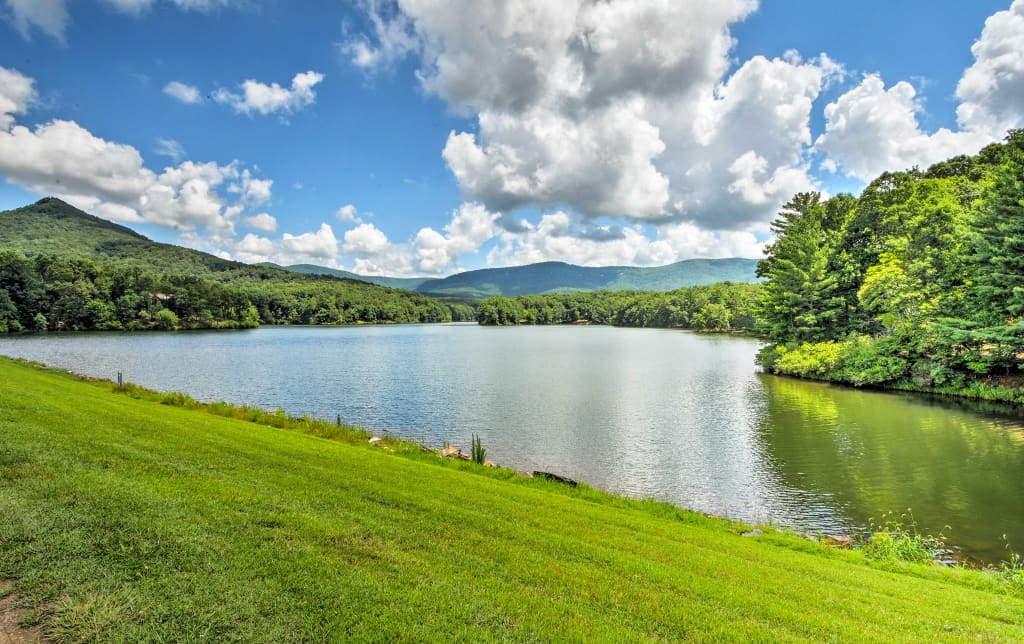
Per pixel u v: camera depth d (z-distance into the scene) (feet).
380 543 25.32
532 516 35.06
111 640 15.38
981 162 182.50
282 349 261.65
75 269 374.84
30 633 15.30
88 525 22.06
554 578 24.29
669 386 143.64
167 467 32.32
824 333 167.94
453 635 18.01
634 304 649.20
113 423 45.29
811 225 179.93
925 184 167.22
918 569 37.58
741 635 20.79
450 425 97.14
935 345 124.98
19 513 22.15
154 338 316.40
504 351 263.49
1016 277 107.14
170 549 21.13
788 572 31.55
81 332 348.38
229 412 76.38
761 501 59.52
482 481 47.39
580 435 89.35
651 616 21.66
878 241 168.55
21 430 35.50
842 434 87.45
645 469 71.36
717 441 84.94
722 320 439.22
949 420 95.66
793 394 128.06
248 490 30.19
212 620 16.97
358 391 133.80
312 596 19.22
